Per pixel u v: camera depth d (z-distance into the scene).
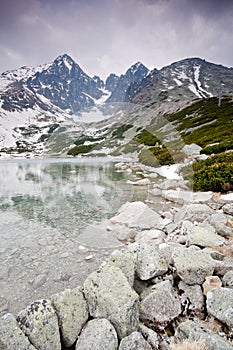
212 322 2.23
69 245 4.11
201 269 2.67
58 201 5.29
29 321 2.11
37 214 5.39
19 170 15.98
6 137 110.06
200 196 5.66
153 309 2.40
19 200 7.05
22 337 1.97
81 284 3.16
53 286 3.14
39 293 3.01
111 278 2.50
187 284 2.68
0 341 1.93
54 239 4.32
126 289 2.38
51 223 4.75
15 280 3.27
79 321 2.26
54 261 3.70
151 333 2.19
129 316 2.19
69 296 2.40
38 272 3.44
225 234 3.82
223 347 1.82
